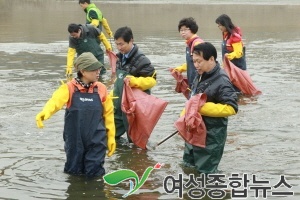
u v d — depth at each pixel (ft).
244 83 38.83
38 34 74.74
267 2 134.41
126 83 26.73
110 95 26.09
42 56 56.34
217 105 22.89
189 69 30.96
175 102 36.99
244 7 122.01
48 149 27.02
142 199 21.12
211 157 23.71
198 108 22.93
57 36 72.64
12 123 31.27
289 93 39.86
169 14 105.40
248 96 38.93
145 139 26.68
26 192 21.74
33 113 33.58
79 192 21.74
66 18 97.30
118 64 28.19
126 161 25.48
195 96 23.00
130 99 26.73
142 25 86.22
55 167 24.50
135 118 26.68
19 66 50.39
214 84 23.27
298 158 25.91
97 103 23.09
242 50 39.65
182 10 114.01
